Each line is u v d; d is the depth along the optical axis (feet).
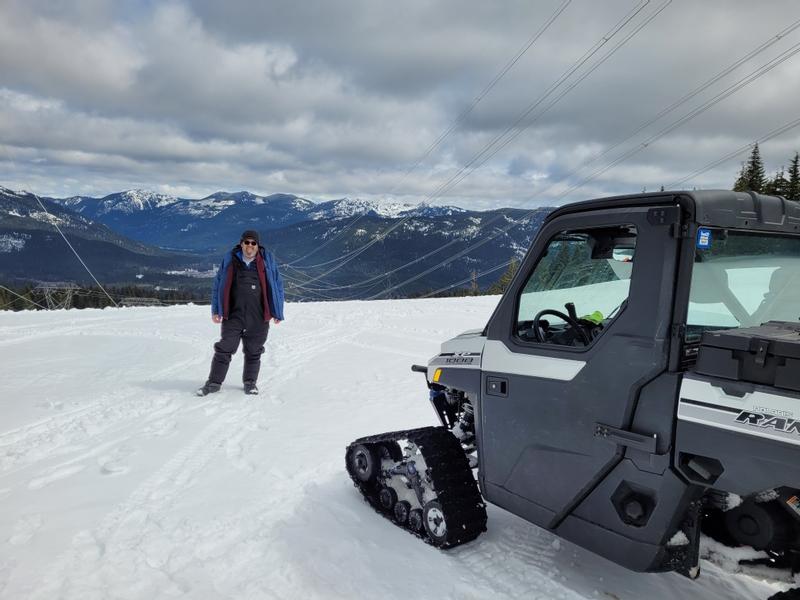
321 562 9.74
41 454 15.19
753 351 6.17
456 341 10.92
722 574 9.34
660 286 7.13
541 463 8.77
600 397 7.82
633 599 8.61
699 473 6.79
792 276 8.28
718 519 7.56
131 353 31.35
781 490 6.38
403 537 10.73
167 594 8.72
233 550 10.15
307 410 19.88
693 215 6.92
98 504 11.98
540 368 8.71
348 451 12.91
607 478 7.89
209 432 17.24
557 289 9.02
